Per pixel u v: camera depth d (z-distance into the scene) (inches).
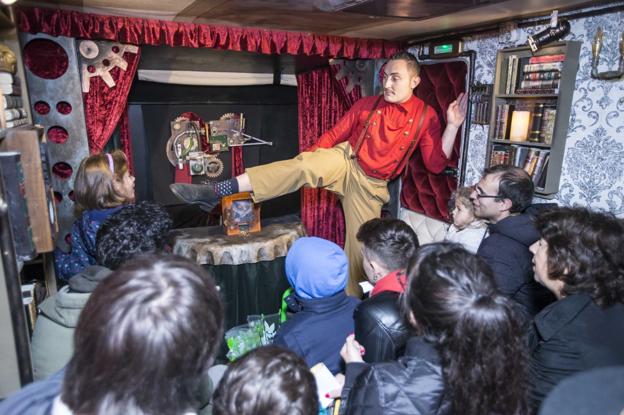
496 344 35.0
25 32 103.0
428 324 38.3
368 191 128.8
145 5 96.6
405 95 118.3
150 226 53.9
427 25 118.3
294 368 35.0
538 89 102.7
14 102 72.2
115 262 52.2
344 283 57.2
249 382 33.5
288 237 139.2
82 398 26.4
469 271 37.6
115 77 118.5
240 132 167.9
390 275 60.6
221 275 128.8
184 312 27.0
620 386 25.4
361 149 125.0
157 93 152.2
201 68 151.9
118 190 81.3
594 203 96.7
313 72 159.9
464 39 126.8
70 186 115.4
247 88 164.4
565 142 100.9
